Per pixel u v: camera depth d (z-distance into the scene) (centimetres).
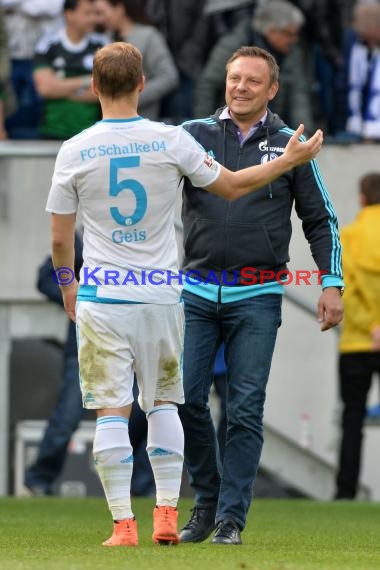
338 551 1839
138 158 1745
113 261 1748
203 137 1970
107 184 1741
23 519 2539
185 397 1919
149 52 3694
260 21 3600
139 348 1764
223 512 1889
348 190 3744
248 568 1521
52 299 3206
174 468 1811
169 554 1675
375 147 3744
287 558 1680
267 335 1911
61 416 3309
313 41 3797
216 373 3019
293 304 3681
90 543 1919
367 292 3284
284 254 1945
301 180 1938
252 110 1938
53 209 1770
